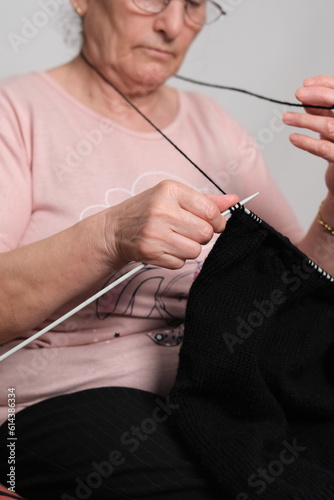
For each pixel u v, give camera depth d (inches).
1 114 50.6
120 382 48.3
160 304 51.3
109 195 51.0
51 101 52.4
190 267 51.5
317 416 47.1
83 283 44.8
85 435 44.0
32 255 44.7
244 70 81.0
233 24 79.1
